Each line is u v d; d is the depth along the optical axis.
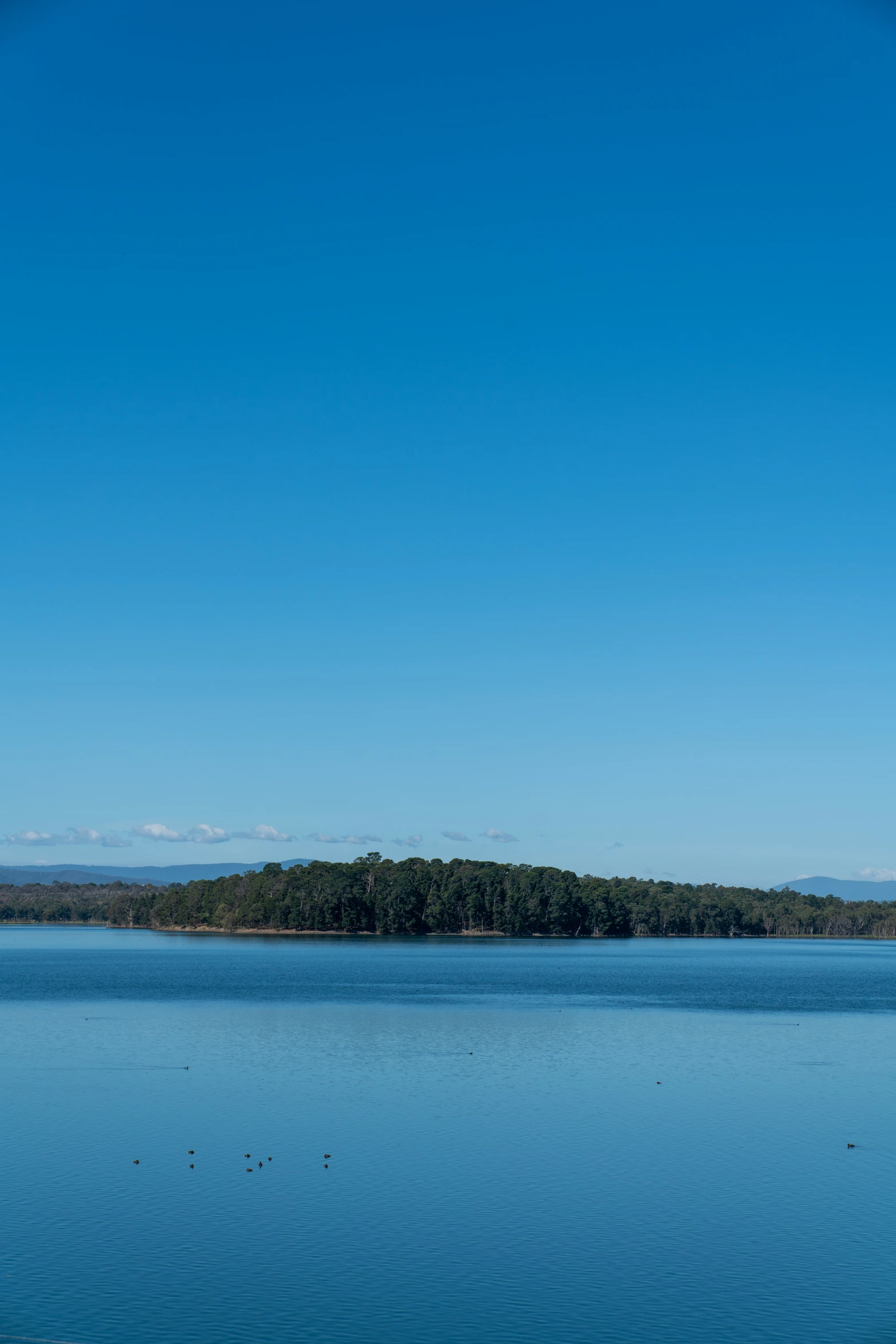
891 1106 60.16
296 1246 38.03
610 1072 70.50
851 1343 31.09
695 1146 51.12
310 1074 68.94
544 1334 31.61
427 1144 51.03
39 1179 45.28
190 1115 56.69
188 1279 35.22
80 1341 30.97
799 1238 39.12
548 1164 47.81
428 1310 33.09
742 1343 31.09
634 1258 37.28
